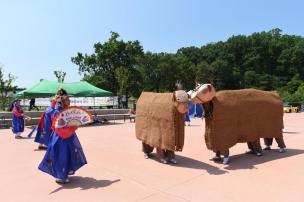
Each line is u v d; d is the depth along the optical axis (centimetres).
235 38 10781
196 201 554
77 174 736
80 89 2320
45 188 641
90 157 920
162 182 665
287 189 604
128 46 5872
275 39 10619
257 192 592
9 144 1203
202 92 770
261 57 10162
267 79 9306
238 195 578
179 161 853
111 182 671
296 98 6400
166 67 7900
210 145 805
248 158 870
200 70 8781
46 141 1064
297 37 11056
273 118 909
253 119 866
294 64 9438
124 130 1686
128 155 948
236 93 846
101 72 5938
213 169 762
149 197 578
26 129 1811
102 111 2653
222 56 10744
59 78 4009
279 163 805
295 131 1470
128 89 5991
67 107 663
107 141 1246
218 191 602
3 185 668
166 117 794
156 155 940
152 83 8019
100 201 562
